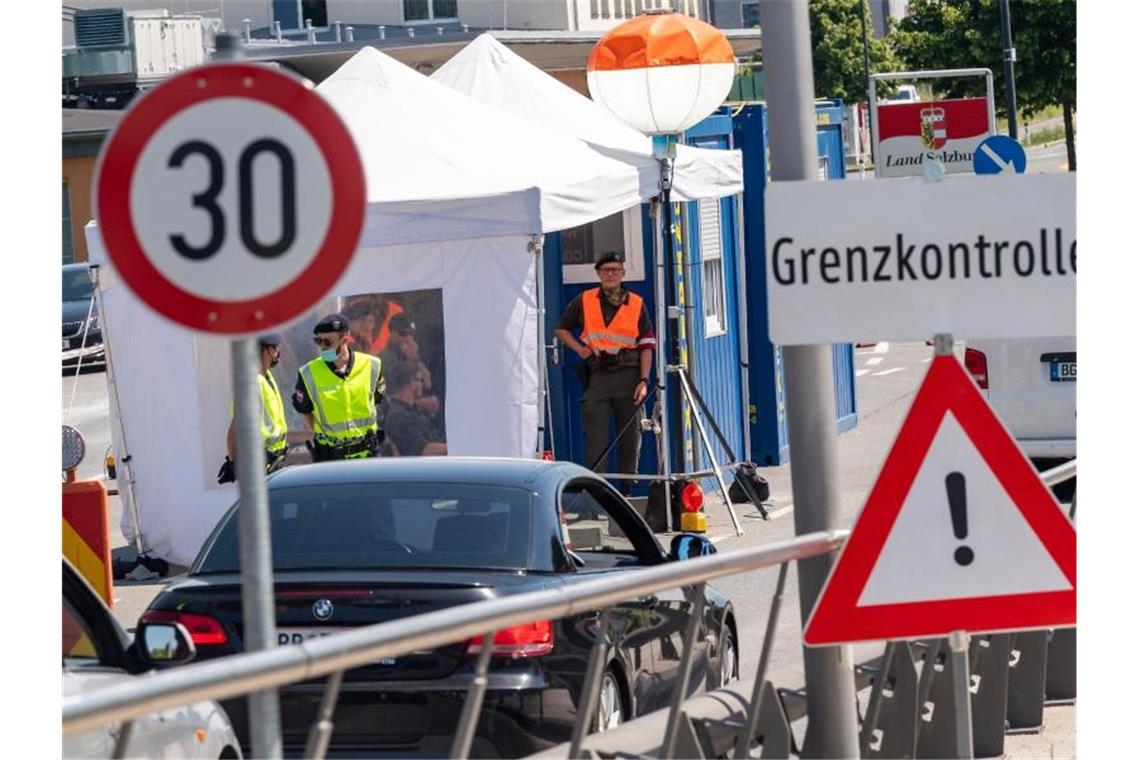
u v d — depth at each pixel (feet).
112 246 47.78
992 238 65.10
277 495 92.79
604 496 99.50
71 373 395.96
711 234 214.69
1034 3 595.06
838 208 64.95
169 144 47.88
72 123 515.09
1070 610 63.31
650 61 169.68
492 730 83.92
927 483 62.95
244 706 85.30
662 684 97.60
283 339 163.53
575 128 186.70
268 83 48.01
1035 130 638.53
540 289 156.56
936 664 90.94
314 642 49.34
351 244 48.24
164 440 166.50
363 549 88.79
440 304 158.10
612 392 181.47
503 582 86.02
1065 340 185.68
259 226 48.11
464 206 154.51
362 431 148.87
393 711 84.07
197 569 92.48
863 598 62.75
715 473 179.83
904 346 403.95
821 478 72.38
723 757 72.38
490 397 157.69
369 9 607.78
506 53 197.57
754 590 151.23
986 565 63.00
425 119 165.17
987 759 94.84
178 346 164.86
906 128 311.27
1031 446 186.80
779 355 228.02
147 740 64.80
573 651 86.94
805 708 78.89
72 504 144.46
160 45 538.06
